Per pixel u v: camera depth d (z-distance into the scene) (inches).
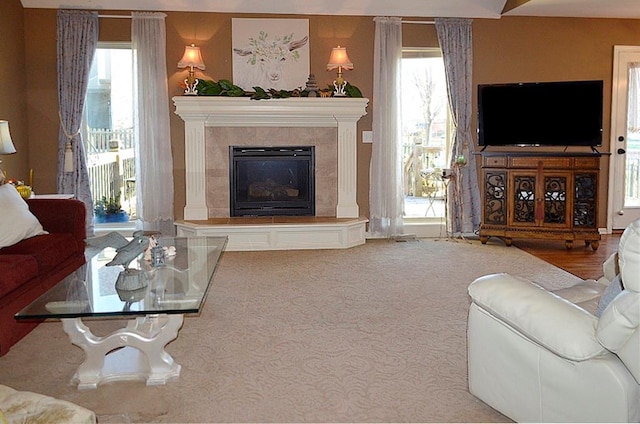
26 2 229.0
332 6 239.8
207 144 242.1
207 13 238.2
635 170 265.3
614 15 249.9
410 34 246.4
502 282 90.4
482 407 99.7
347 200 246.2
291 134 244.8
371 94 247.9
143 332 120.6
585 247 236.1
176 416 97.2
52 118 235.5
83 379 109.3
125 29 235.0
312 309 155.3
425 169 260.4
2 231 145.7
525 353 86.5
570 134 233.5
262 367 117.3
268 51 241.8
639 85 260.4
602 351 76.4
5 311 121.7
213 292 171.6
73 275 125.0
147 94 233.1
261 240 231.1
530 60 252.7
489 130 242.4
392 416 96.7
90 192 237.3
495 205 239.0
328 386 108.3
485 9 245.9
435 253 224.7
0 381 111.3
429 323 143.6
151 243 133.6
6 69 216.2
